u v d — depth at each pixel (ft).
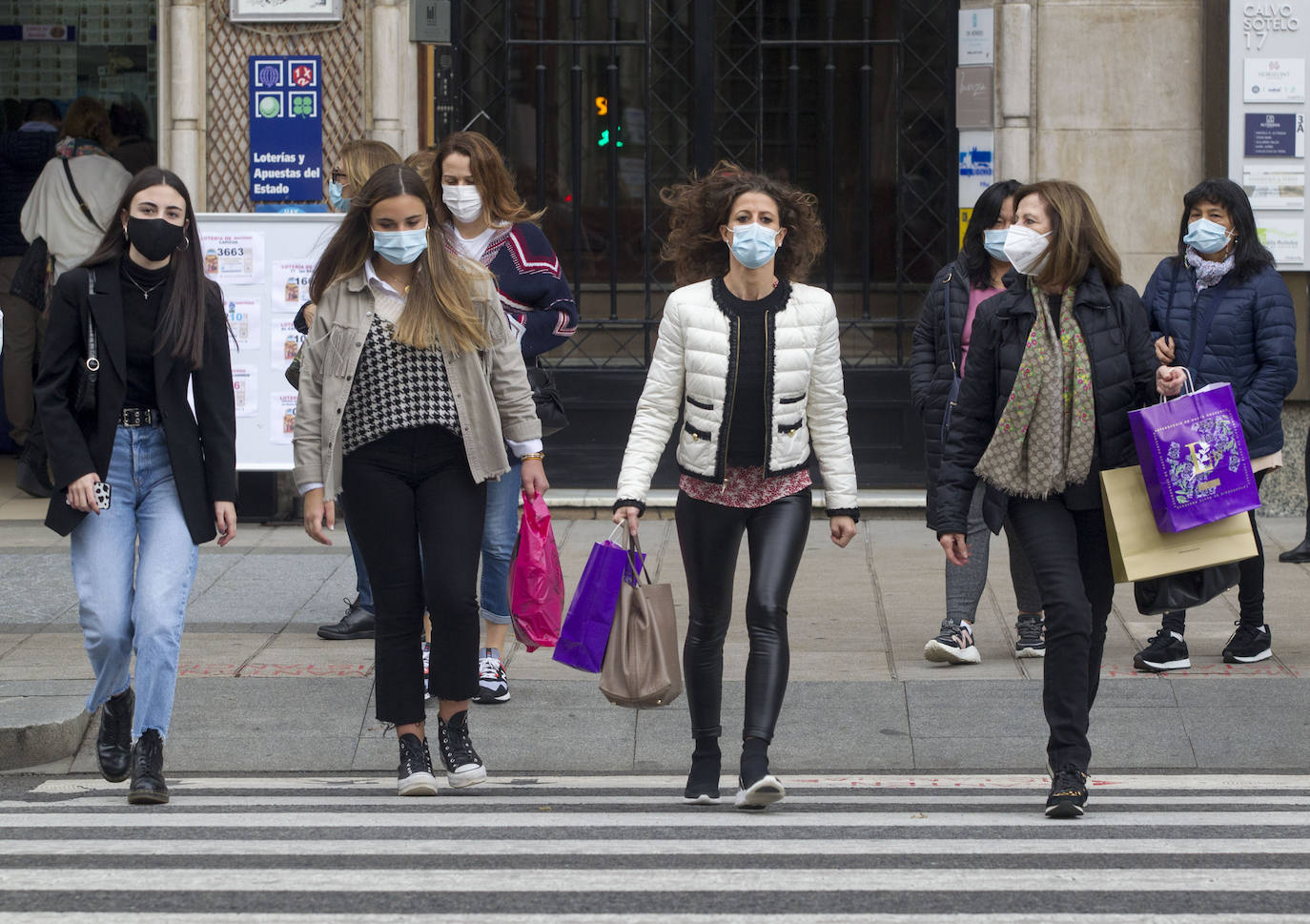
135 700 39.01
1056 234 37.37
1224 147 72.18
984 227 50.55
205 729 46.11
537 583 42.27
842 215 75.31
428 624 48.06
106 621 38.55
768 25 74.79
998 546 68.80
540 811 38.75
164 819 37.76
